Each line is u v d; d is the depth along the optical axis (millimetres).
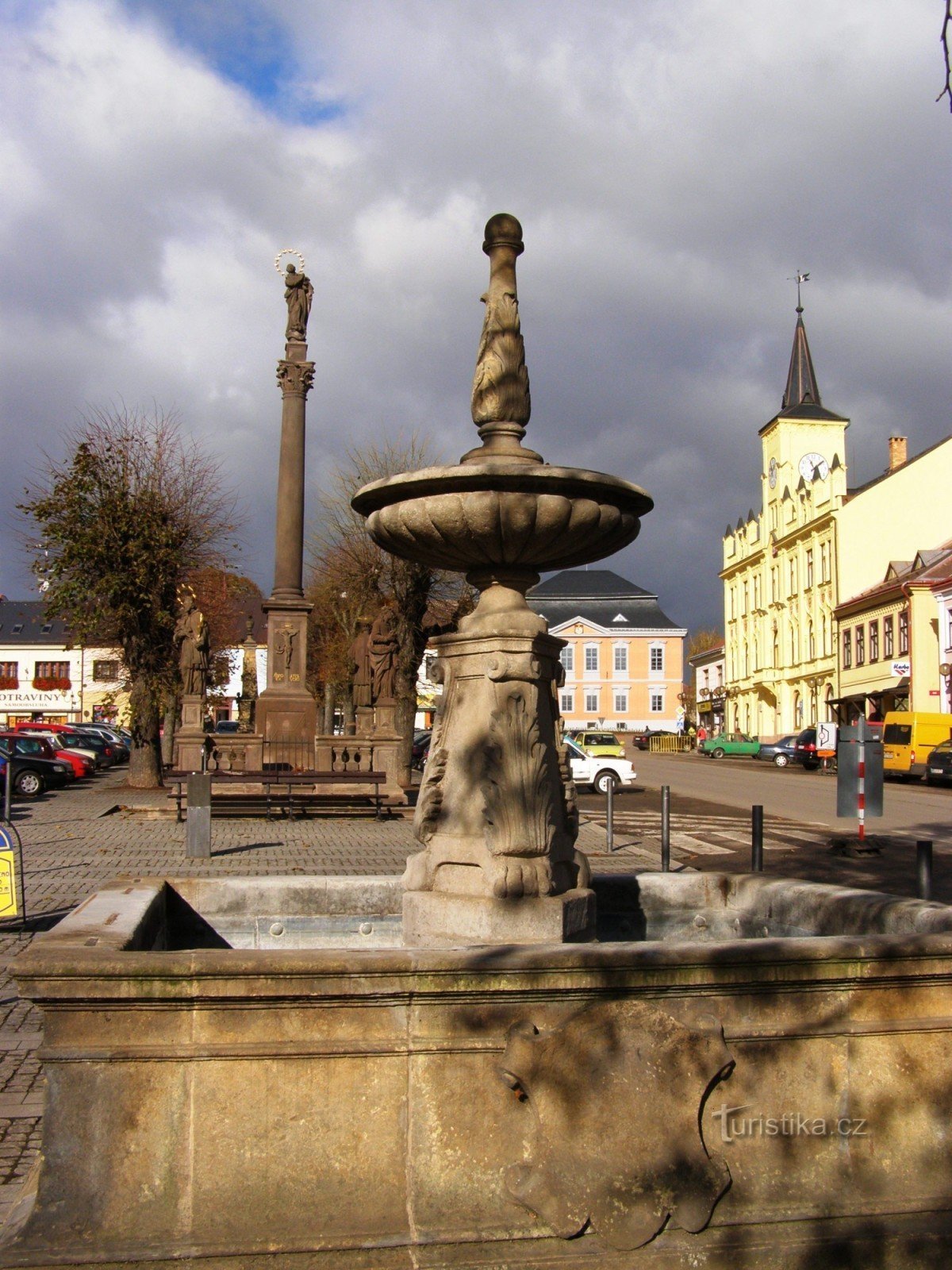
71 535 28625
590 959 3713
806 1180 3840
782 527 70500
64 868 13883
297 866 14148
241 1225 3529
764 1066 3855
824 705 63375
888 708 53750
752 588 77125
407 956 3631
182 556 29688
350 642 41812
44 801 26438
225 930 5891
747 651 78188
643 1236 3650
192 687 24203
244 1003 3568
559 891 5266
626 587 102062
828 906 5543
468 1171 3656
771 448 73000
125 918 4426
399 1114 3641
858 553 60812
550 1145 3670
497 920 5020
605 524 5227
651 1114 3719
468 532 5113
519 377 5789
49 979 3473
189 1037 3557
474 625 5426
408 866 5496
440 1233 3576
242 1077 3572
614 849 17094
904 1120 3922
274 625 24516
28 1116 5430
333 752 23297
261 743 23891
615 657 98188
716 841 18609
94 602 29312
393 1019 3656
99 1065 3531
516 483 4977
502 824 5125
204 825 15102
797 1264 3717
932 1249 3795
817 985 3891
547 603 101000
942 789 35531
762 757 55500
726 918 6414
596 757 31984
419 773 38156
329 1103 3607
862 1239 3766
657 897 6410
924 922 4840
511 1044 3676
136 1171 3520
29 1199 3633
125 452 29109
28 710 81438
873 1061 3922
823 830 20719
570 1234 3627
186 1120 3545
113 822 20609
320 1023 3621
